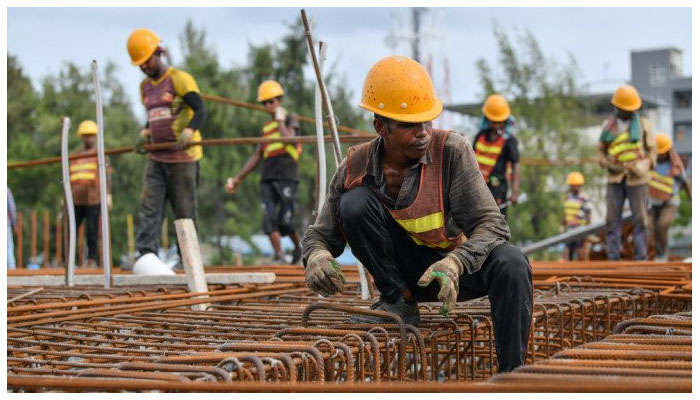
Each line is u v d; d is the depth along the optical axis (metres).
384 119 6.53
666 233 23.98
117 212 57.03
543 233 55.06
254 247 56.69
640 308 9.48
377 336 6.41
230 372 5.23
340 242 7.29
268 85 19.86
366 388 4.38
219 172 56.62
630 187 19.11
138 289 10.83
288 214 19.91
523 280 6.46
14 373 5.66
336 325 6.68
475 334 7.27
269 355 5.51
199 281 10.13
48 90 60.94
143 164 58.28
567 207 29.50
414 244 6.94
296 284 10.82
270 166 19.77
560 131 56.38
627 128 18.95
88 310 8.34
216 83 57.28
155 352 6.14
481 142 17.66
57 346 6.66
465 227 6.76
